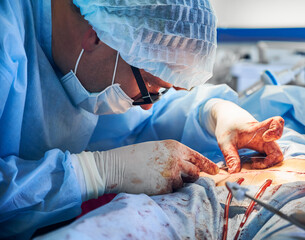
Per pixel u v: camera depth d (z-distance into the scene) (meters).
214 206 0.96
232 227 0.92
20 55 0.92
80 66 1.09
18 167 0.96
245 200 0.98
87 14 1.01
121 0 0.98
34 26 1.12
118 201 0.87
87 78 1.11
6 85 0.88
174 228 0.83
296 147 1.26
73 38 1.08
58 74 1.20
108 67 1.07
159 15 0.97
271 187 1.00
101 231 0.74
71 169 0.95
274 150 1.19
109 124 1.54
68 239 0.69
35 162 1.01
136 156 1.05
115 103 1.16
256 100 1.57
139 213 0.83
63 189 0.93
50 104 1.17
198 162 1.13
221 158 1.39
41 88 1.14
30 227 0.92
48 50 1.16
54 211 0.92
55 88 1.16
